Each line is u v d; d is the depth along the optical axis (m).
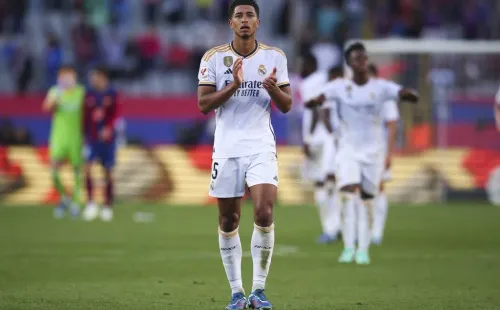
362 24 98.50
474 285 34.69
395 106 47.41
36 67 96.88
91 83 63.00
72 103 64.62
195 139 87.75
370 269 39.41
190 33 101.25
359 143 40.91
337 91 40.62
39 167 79.94
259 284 27.86
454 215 67.88
